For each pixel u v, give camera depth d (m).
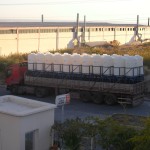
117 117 21.17
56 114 23.73
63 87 28.19
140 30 92.56
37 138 14.95
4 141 14.66
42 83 29.25
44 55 29.31
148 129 11.92
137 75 26.17
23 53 54.75
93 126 14.11
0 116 14.66
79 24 76.44
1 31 53.47
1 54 53.41
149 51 50.41
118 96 26.05
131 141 12.65
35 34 59.50
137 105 26.17
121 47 60.59
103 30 77.69
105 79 26.33
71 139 14.52
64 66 28.28
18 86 30.77
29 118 14.51
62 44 65.81
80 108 25.52
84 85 27.14
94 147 14.09
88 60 27.12
